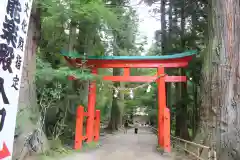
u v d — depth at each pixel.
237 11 6.27
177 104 12.34
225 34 6.32
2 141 2.88
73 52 9.55
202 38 11.78
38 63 8.09
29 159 5.83
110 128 19.64
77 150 8.43
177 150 9.04
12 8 3.31
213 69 6.55
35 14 6.98
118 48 17.62
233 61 6.08
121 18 13.85
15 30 3.36
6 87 3.05
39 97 8.18
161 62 9.37
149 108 23.05
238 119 5.78
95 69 9.83
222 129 5.96
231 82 6.01
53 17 8.01
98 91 11.97
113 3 13.88
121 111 22.28
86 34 10.80
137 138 14.45
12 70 3.21
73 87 10.61
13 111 3.16
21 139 5.68
